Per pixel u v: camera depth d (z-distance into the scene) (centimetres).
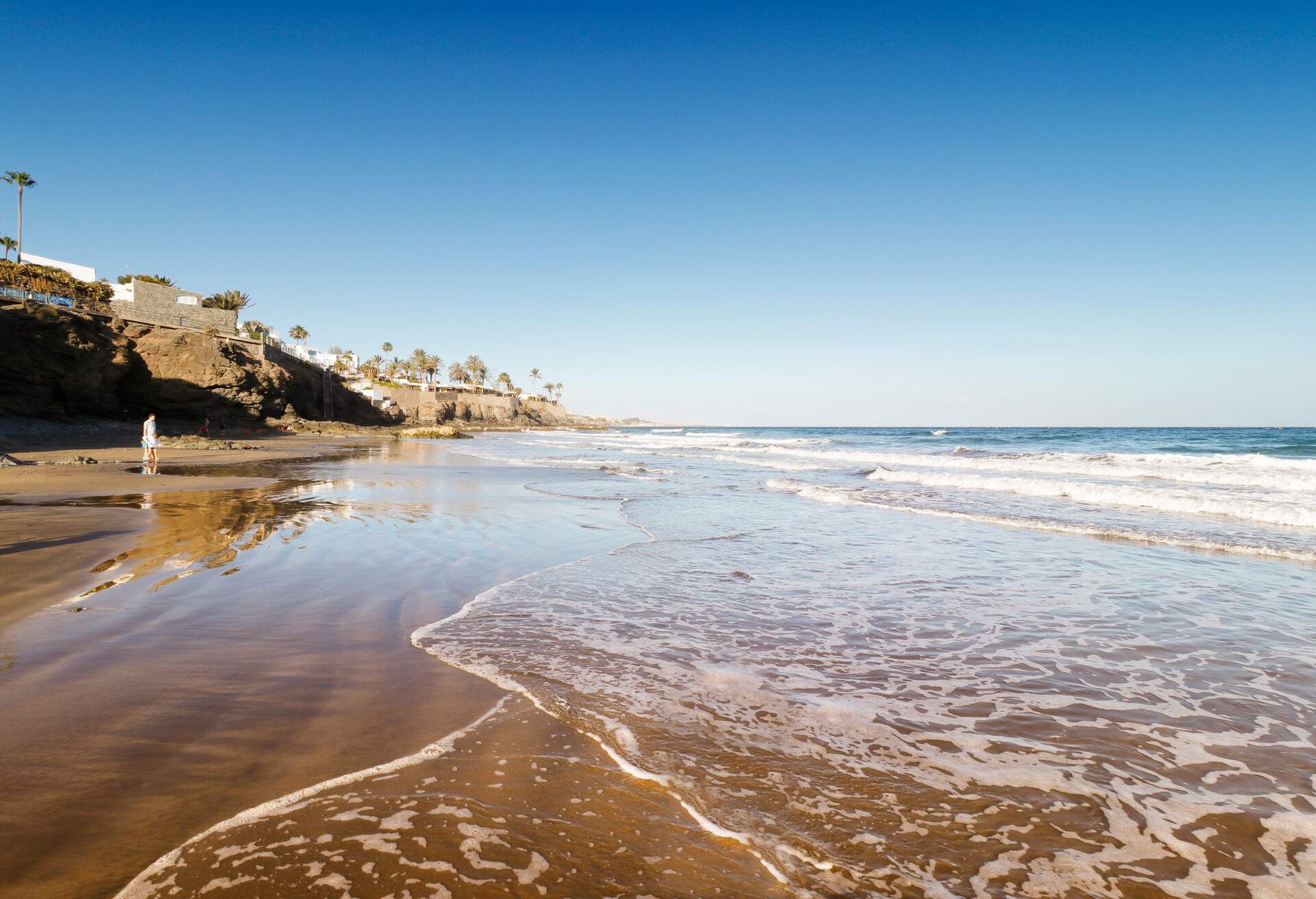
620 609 555
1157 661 447
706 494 1513
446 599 573
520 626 496
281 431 5584
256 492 1362
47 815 230
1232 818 258
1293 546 855
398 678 380
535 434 9531
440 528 962
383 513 1100
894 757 303
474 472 2103
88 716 311
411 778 267
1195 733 337
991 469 2266
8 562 645
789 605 580
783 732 326
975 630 515
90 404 4209
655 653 444
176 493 1291
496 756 290
